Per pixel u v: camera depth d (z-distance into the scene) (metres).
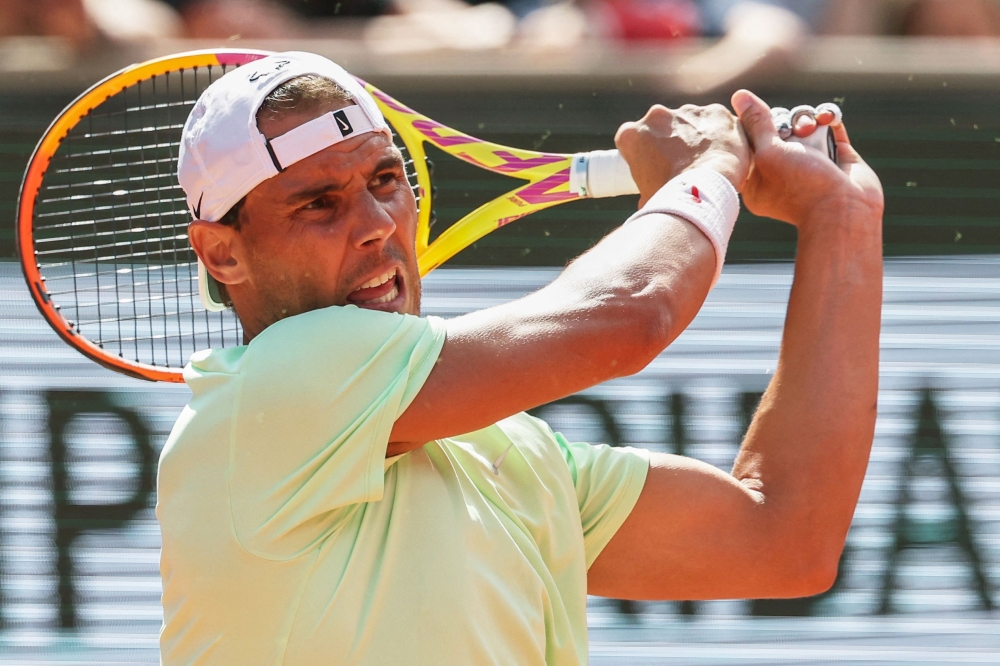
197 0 14.33
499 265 12.43
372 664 4.78
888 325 12.32
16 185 12.32
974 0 14.66
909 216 12.40
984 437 12.12
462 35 14.61
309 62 5.23
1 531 12.08
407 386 4.77
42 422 12.09
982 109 12.27
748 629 11.90
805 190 6.03
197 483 4.92
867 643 11.88
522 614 5.11
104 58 12.66
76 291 8.91
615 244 5.09
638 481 5.83
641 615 11.93
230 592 4.88
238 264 5.38
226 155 5.11
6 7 12.84
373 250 5.23
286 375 4.80
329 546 4.87
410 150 7.58
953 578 11.96
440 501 5.05
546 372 4.76
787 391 5.93
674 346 12.24
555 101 12.37
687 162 5.80
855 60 12.34
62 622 12.03
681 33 14.55
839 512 5.85
